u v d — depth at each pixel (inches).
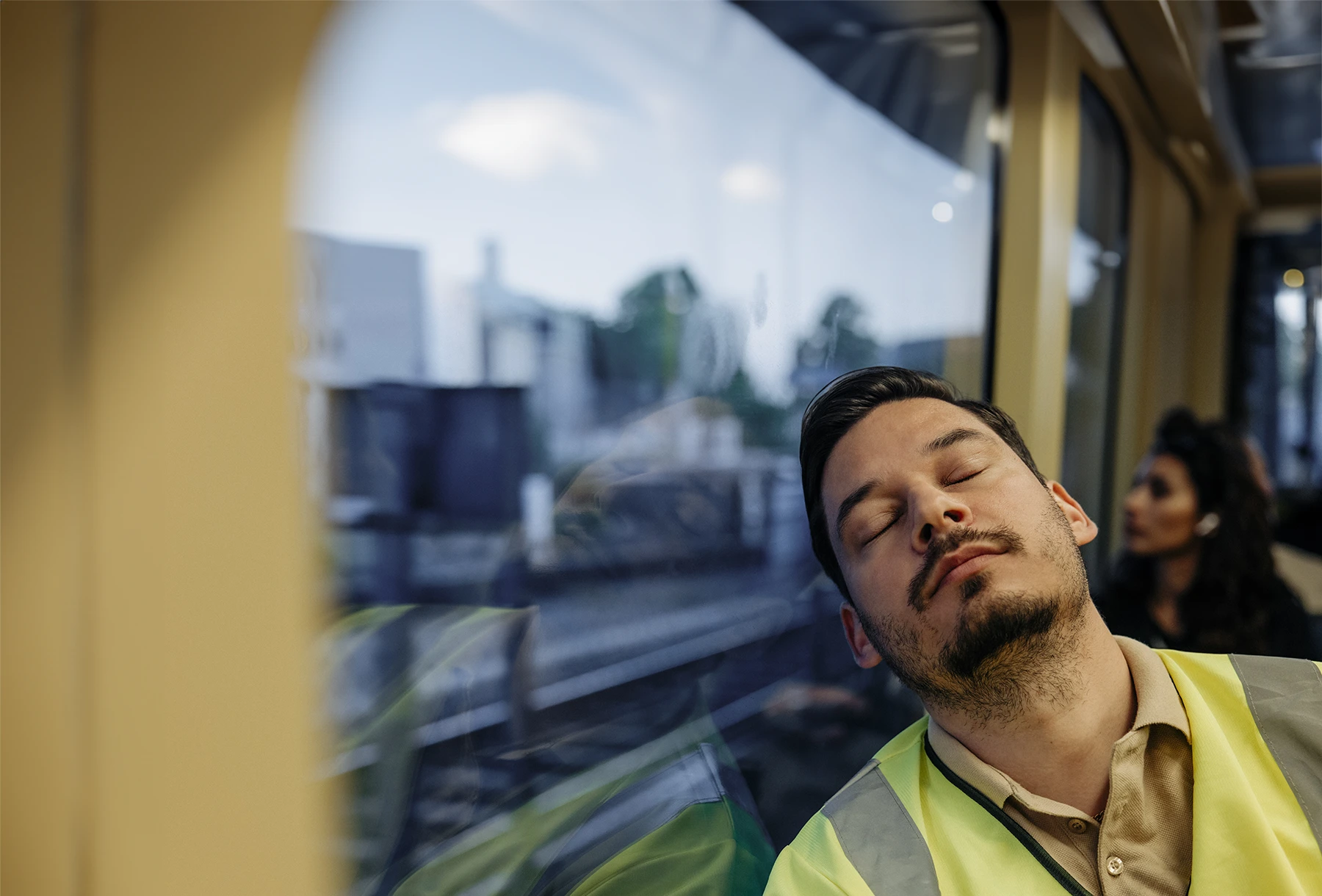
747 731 47.3
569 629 38.4
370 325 30.1
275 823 27.0
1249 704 31.0
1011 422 35.9
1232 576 64.1
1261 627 63.7
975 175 64.9
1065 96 66.1
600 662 39.6
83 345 26.5
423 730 31.8
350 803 29.0
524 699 36.2
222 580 26.8
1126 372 96.4
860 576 33.8
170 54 26.2
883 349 59.6
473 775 33.7
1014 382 65.7
